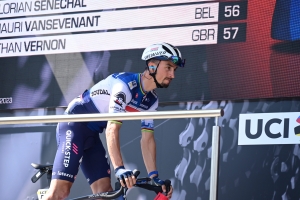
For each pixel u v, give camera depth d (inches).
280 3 576.1
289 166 555.5
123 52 613.0
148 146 475.2
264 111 569.9
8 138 627.2
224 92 581.0
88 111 480.4
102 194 443.5
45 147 617.6
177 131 588.1
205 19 593.9
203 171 575.2
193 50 593.6
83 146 473.7
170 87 595.2
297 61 566.9
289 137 560.1
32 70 634.2
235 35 584.1
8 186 619.5
